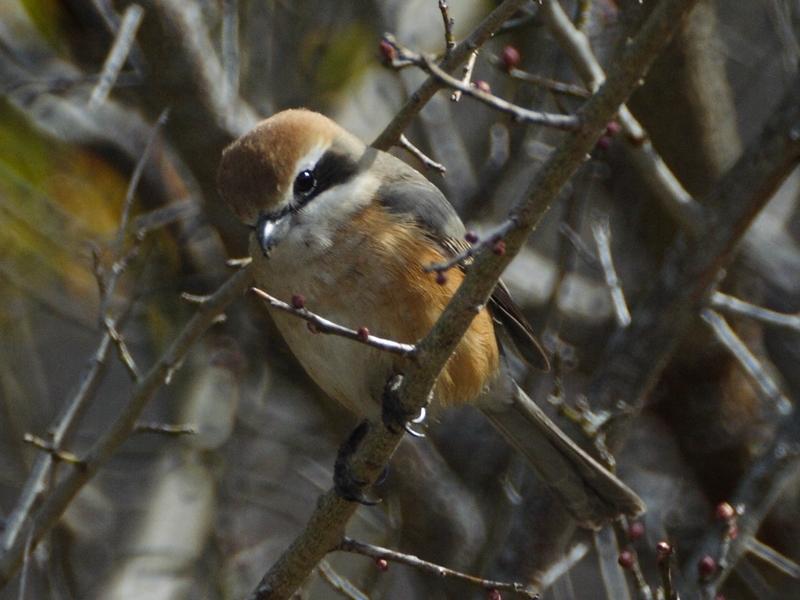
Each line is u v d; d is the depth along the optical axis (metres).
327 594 11.56
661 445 13.02
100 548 11.98
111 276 8.22
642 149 9.31
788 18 11.63
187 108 10.30
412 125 13.12
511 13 7.32
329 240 7.78
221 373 12.11
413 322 7.79
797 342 12.55
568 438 8.87
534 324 12.23
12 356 12.20
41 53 12.20
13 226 11.33
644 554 10.49
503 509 10.44
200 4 12.09
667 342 9.74
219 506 11.49
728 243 9.49
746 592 11.61
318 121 8.18
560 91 8.42
